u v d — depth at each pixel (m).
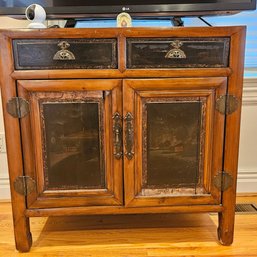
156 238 1.35
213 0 1.34
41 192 1.21
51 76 1.12
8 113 1.14
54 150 1.19
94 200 1.23
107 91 1.14
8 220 1.52
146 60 1.12
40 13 1.17
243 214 1.56
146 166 1.21
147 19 1.48
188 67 1.14
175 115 1.18
